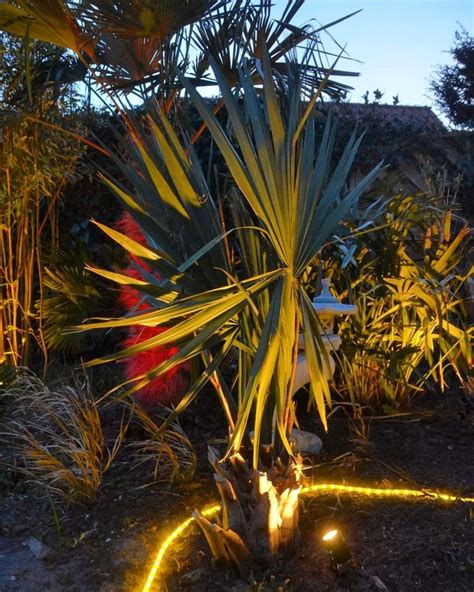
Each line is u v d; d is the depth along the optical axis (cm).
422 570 258
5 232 524
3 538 303
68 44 383
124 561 275
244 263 277
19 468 343
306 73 347
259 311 265
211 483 330
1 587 265
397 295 389
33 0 354
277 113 228
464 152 641
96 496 326
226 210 341
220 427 403
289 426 278
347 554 256
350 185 614
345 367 398
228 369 420
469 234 471
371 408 407
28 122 466
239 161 234
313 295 401
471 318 460
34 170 477
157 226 265
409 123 654
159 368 230
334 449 362
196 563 270
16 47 464
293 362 264
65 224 593
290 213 232
